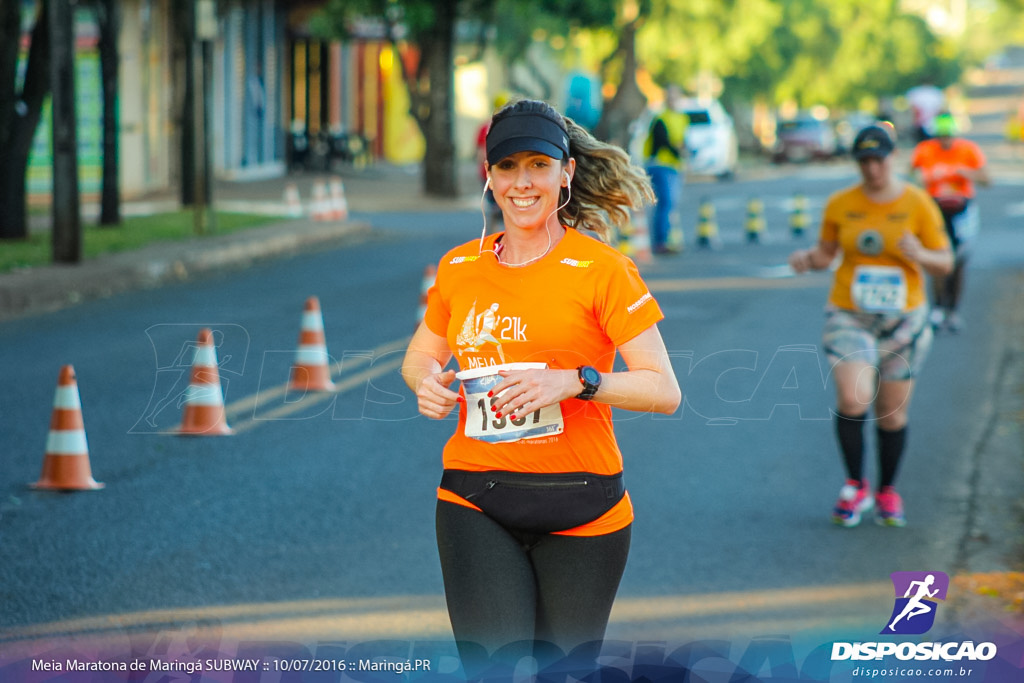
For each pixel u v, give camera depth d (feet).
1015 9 508.94
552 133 26.89
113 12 153.38
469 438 27.35
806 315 102.99
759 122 577.02
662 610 40.83
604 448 27.20
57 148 118.11
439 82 229.25
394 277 126.11
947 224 94.94
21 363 80.12
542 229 27.37
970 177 94.63
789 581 43.83
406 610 40.52
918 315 50.62
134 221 164.76
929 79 534.37
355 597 41.68
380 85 372.58
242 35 276.82
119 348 85.46
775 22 430.61
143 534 48.03
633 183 29.89
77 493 53.42
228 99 270.05
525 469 26.89
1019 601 41.19
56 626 38.37
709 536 48.96
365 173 304.50
